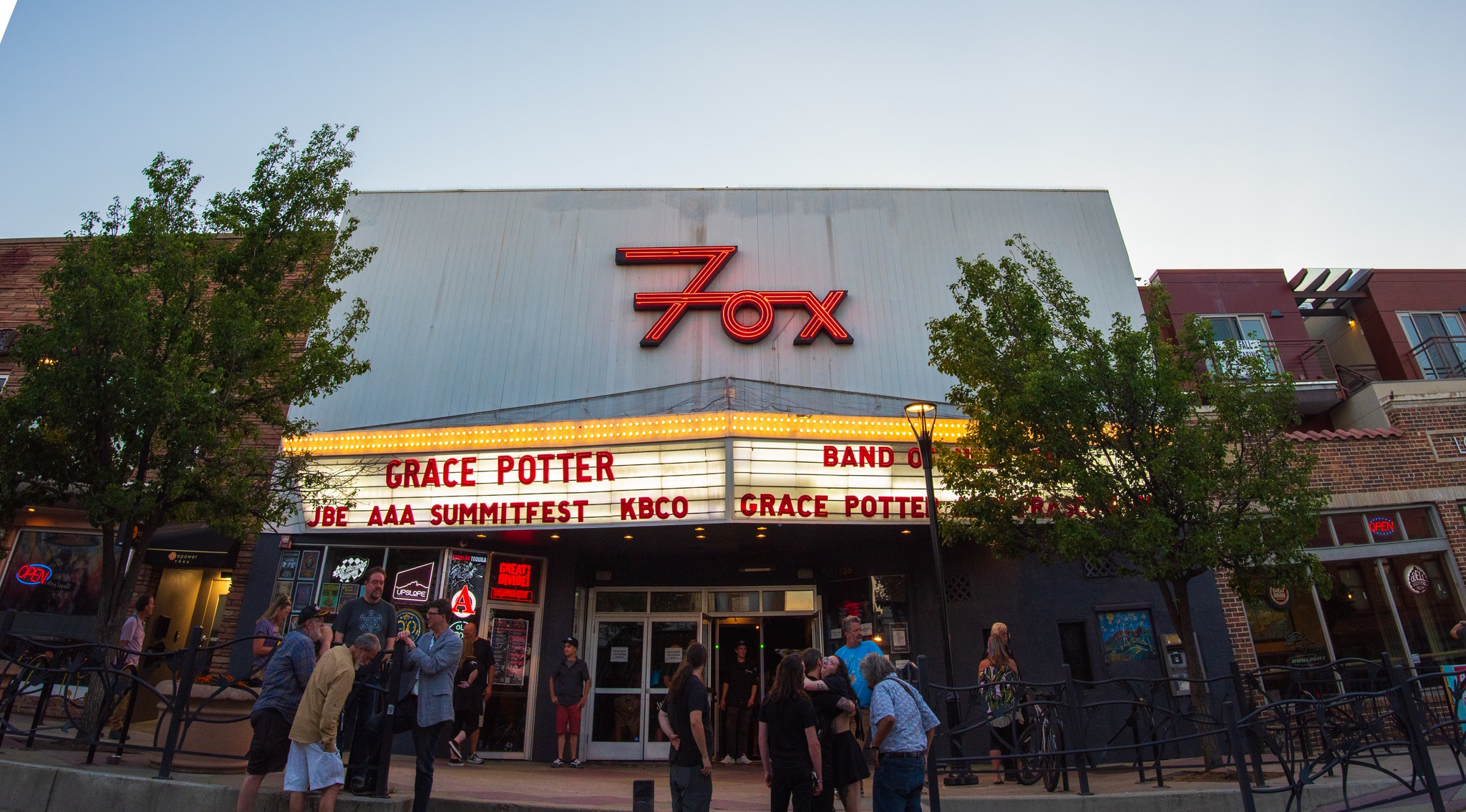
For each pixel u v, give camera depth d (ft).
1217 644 45.55
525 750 46.47
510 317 55.83
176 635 48.11
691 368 54.03
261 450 40.24
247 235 37.52
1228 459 40.04
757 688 48.32
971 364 37.52
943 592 36.09
